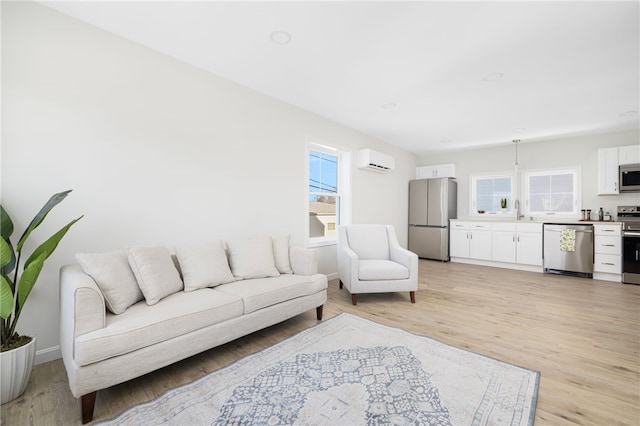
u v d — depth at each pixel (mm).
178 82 2541
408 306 3074
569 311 2908
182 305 1809
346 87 3082
